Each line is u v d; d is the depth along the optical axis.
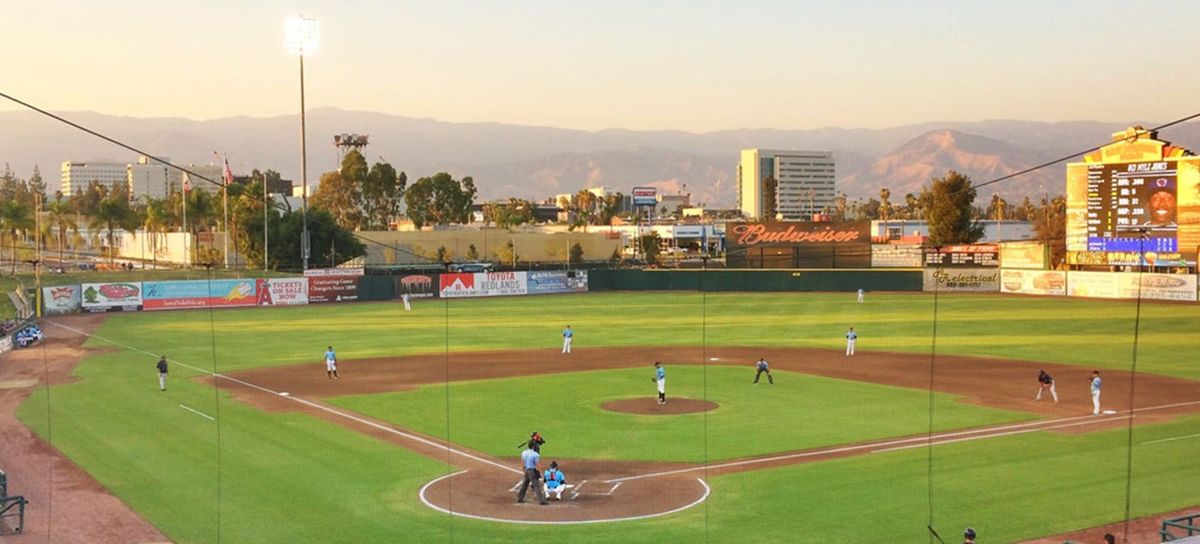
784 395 46.38
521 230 190.88
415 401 45.00
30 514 26.91
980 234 139.00
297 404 44.22
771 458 33.28
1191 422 39.50
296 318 87.50
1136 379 51.12
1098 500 27.97
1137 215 93.75
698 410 42.44
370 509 27.28
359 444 35.62
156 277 107.88
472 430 38.22
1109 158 95.62
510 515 26.69
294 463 32.62
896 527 25.44
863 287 116.06
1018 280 108.12
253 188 147.12
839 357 60.66
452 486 29.70
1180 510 27.03
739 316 88.31
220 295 97.38
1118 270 100.81
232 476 30.92
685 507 27.36
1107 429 38.06
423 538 24.73
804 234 132.12
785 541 24.33
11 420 40.12
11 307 78.62
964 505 27.44
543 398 45.78
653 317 87.94
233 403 44.47
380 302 105.69
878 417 40.69
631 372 54.50
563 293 119.06
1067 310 89.19
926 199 155.12
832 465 32.16
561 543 24.27
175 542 24.55
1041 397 45.47
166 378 50.72
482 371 54.97
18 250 193.25
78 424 39.34
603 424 39.34
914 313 89.19
